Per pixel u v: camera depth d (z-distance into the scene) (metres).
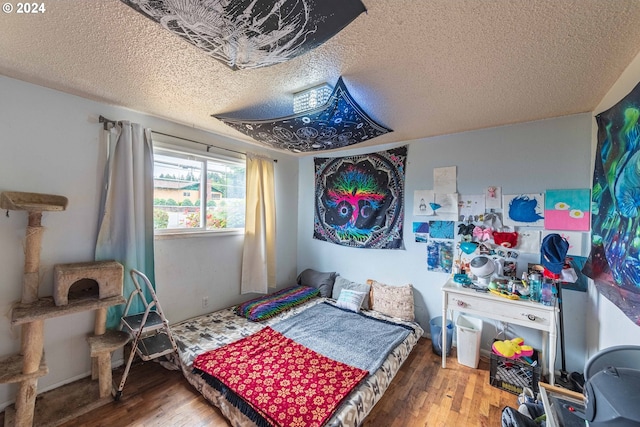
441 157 2.67
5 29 1.17
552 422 0.96
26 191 1.71
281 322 2.56
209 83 1.67
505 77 1.53
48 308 1.58
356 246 3.21
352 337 2.28
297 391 1.58
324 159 3.53
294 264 3.79
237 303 3.04
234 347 2.08
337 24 1.05
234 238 3.00
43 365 1.60
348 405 1.51
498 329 2.34
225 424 1.57
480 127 2.43
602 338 1.69
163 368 2.11
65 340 1.86
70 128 1.88
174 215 2.52
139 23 1.13
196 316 2.66
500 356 1.94
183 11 0.98
